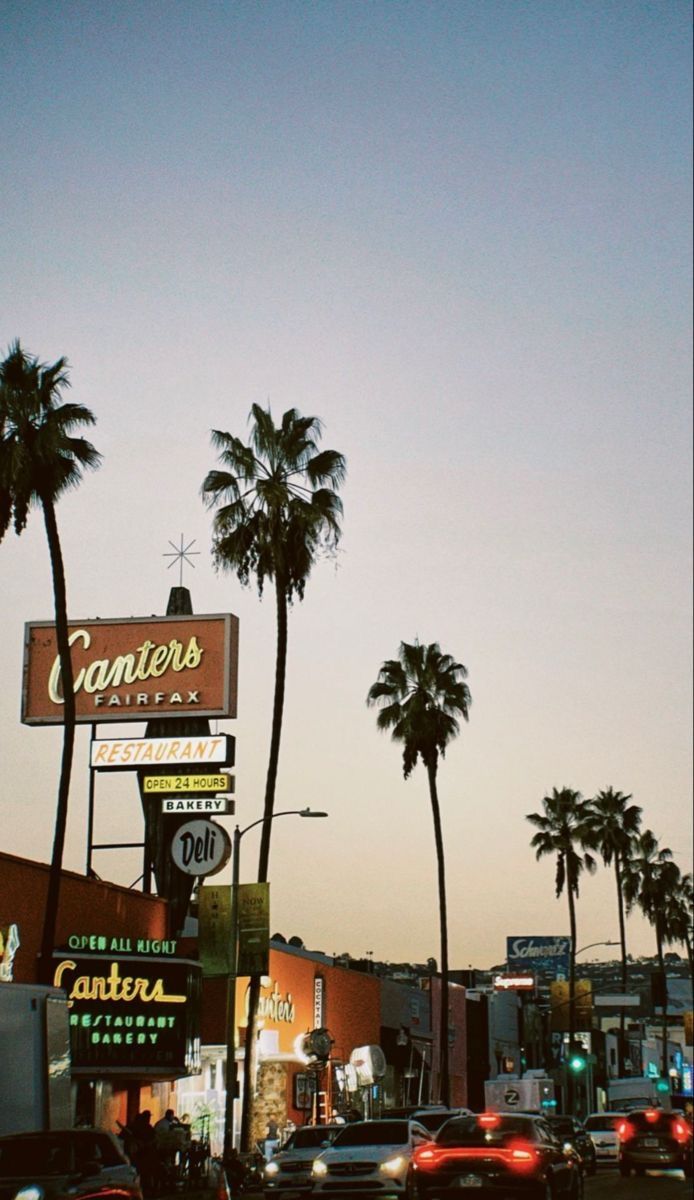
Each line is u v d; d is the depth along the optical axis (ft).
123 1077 138.92
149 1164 113.19
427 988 270.05
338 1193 93.40
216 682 176.14
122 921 149.79
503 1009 328.08
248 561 161.79
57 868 123.75
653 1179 142.92
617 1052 445.37
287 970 190.08
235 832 144.87
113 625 180.45
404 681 221.25
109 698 177.58
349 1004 216.95
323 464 164.76
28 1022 62.75
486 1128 84.23
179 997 138.82
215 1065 174.09
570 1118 156.56
